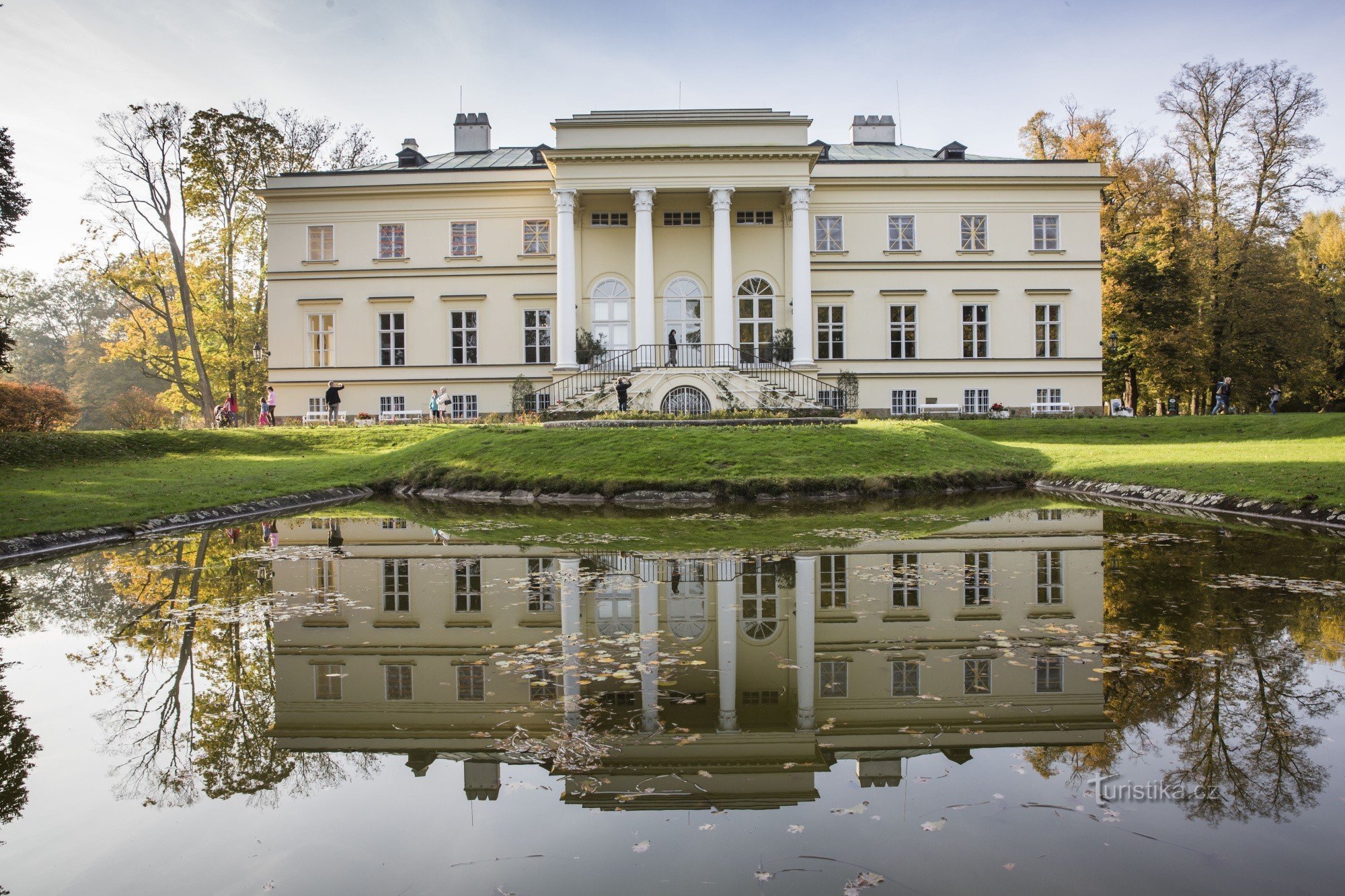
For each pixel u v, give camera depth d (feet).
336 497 60.70
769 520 47.19
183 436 83.56
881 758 15.16
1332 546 34.17
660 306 101.86
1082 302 106.63
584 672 20.13
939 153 114.83
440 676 20.06
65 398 123.65
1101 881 11.11
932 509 50.70
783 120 95.35
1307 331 123.75
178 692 19.26
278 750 16.14
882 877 11.36
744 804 13.74
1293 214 125.49
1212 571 29.63
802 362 95.20
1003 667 19.80
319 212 106.32
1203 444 72.18
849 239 105.50
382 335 107.14
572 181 95.14
